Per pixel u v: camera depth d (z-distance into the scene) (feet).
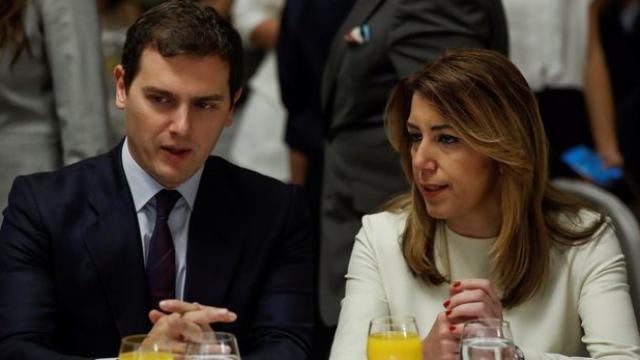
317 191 20.24
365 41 15.72
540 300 12.39
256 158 24.30
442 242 12.71
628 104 21.42
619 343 11.73
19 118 15.70
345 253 16.60
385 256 12.89
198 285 11.73
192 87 10.88
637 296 13.12
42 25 15.58
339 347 12.19
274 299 12.07
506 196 12.12
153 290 11.61
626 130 21.33
